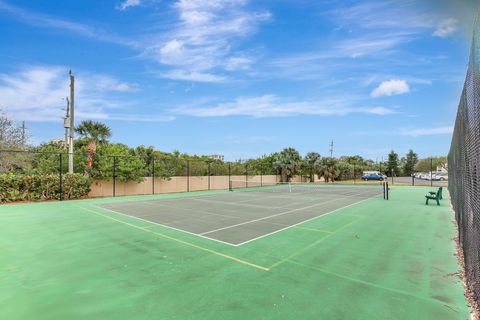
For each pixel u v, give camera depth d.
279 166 38.56
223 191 25.81
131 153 24.30
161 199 18.08
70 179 17.78
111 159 20.23
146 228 8.70
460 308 3.63
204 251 6.22
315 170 44.00
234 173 31.48
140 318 3.40
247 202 16.16
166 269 5.10
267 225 9.16
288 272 4.92
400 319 3.37
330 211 12.38
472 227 4.04
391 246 6.59
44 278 4.71
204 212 12.13
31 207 13.82
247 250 6.28
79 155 20.22
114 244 6.84
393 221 9.88
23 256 5.91
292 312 3.53
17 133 22.80
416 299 3.88
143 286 4.36
